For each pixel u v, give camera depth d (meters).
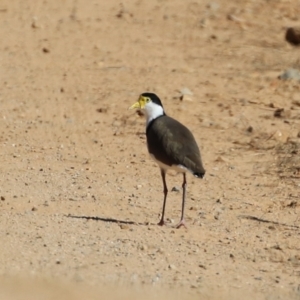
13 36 25.20
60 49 24.08
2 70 22.25
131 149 16.94
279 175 15.56
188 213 13.43
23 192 14.14
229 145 17.17
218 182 15.11
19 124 18.36
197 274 10.91
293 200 14.26
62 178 15.06
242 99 20.00
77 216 13.00
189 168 12.27
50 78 21.62
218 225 12.92
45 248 11.59
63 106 19.55
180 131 12.62
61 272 10.81
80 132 17.94
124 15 27.20
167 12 27.72
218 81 21.42
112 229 12.42
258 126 18.23
